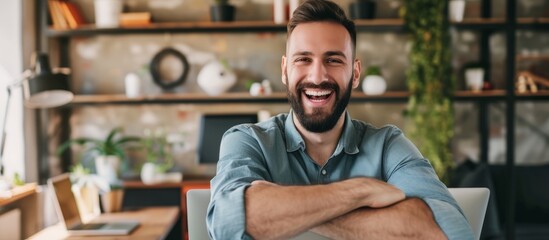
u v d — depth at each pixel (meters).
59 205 2.16
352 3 3.57
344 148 1.30
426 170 1.22
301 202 0.98
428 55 3.50
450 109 3.53
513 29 3.49
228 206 0.99
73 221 2.25
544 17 3.84
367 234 1.00
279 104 3.85
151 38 3.83
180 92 3.85
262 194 1.00
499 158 3.90
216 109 3.87
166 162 3.84
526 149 3.92
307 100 1.23
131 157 3.86
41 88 2.63
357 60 1.35
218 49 3.84
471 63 3.67
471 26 3.51
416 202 1.03
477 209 1.17
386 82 3.84
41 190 3.03
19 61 3.14
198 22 3.80
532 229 3.23
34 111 3.39
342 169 1.32
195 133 3.88
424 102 3.52
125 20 3.60
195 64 3.84
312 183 1.31
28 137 3.30
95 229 2.20
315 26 1.20
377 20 3.68
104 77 3.84
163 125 3.88
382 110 3.88
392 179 1.24
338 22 1.21
